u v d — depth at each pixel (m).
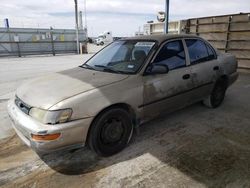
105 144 2.84
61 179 2.50
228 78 4.70
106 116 2.73
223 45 9.37
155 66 3.09
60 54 23.20
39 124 2.36
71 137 2.45
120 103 2.84
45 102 2.48
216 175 2.51
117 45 3.93
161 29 12.22
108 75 3.10
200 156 2.90
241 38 8.67
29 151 3.10
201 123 3.95
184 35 3.89
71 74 3.30
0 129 3.79
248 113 4.43
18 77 8.59
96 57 3.95
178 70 3.51
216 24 9.45
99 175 2.55
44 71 10.20
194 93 3.90
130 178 2.49
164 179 2.46
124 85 2.88
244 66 8.82
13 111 2.76
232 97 5.54
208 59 4.19
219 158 2.84
